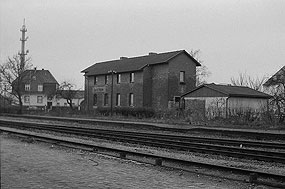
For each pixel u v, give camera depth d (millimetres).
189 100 45781
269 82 40156
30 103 91750
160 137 22016
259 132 22812
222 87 44438
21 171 10984
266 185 9406
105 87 60625
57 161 12953
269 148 17531
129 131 26203
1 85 68438
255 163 12984
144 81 53625
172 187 9211
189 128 26859
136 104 54344
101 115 46969
